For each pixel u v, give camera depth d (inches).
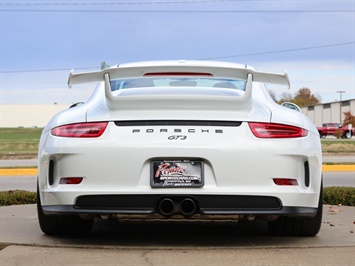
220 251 157.9
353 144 1283.2
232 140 150.1
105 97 159.0
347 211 256.7
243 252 156.7
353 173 568.1
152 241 175.2
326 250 159.6
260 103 164.4
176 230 198.4
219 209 149.9
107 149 150.0
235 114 153.5
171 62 183.8
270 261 146.1
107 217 156.5
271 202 150.6
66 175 152.6
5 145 1296.8
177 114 151.9
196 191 148.3
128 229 200.5
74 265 142.3
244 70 160.9
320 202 172.6
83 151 150.8
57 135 155.6
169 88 165.8
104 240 176.7
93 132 152.5
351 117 2303.2
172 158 149.4
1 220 223.1
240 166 149.3
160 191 148.6
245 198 149.6
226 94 160.7
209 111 153.2
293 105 200.1
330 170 613.9
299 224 178.2
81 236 184.1
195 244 169.8
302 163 154.6
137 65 177.8
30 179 529.7
